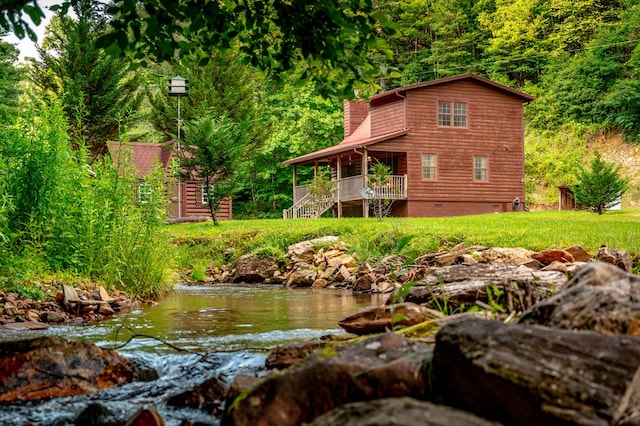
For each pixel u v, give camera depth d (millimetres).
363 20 4457
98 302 8742
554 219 21109
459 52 54719
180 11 4582
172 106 34125
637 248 12602
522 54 54906
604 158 45062
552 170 45281
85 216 10523
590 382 2438
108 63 30047
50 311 8062
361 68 4789
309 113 47188
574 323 3188
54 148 9898
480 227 18328
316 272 16547
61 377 4090
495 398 2631
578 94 49594
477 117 31516
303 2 4395
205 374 4508
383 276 14211
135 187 11758
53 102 10562
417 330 4332
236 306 10055
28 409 3730
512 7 55469
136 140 39938
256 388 2971
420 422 2125
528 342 2727
